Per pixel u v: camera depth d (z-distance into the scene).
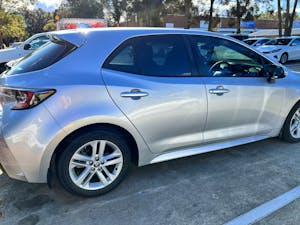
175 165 3.47
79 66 2.60
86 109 2.51
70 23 15.57
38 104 2.40
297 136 4.07
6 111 2.47
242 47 3.51
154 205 2.69
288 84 3.74
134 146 2.93
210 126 3.24
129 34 2.86
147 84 2.80
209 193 2.87
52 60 2.60
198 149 3.27
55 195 2.85
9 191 2.92
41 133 2.41
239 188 2.95
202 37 3.25
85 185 2.73
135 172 3.30
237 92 3.31
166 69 2.95
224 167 3.40
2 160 2.55
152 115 2.83
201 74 3.13
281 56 15.12
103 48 2.72
